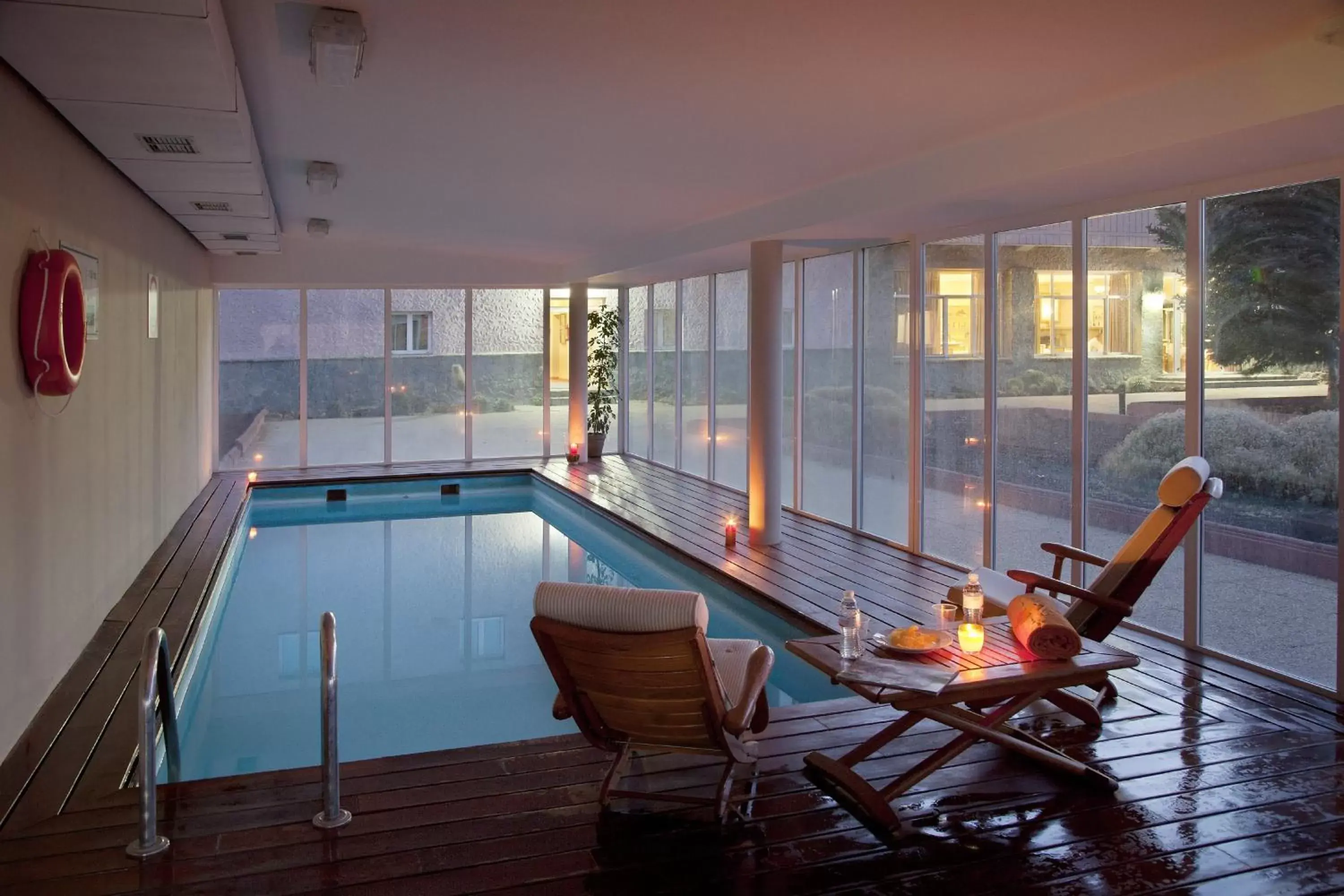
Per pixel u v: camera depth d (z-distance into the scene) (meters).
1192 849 3.29
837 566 7.48
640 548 9.15
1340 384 4.52
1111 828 3.44
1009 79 4.28
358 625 7.13
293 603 7.70
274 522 10.90
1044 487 6.36
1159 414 5.46
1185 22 3.56
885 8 3.53
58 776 3.86
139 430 7.25
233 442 13.23
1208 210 5.13
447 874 3.14
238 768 4.62
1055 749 4.09
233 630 7.01
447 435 14.15
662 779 3.82
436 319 13.97
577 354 13.63
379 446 13.84
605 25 3.82
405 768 3.91
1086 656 3.72
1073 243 5.98
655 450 13.91
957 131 5.23
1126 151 4.48
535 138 5.78
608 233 9.84
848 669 3.54
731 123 5.23
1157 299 5.43
